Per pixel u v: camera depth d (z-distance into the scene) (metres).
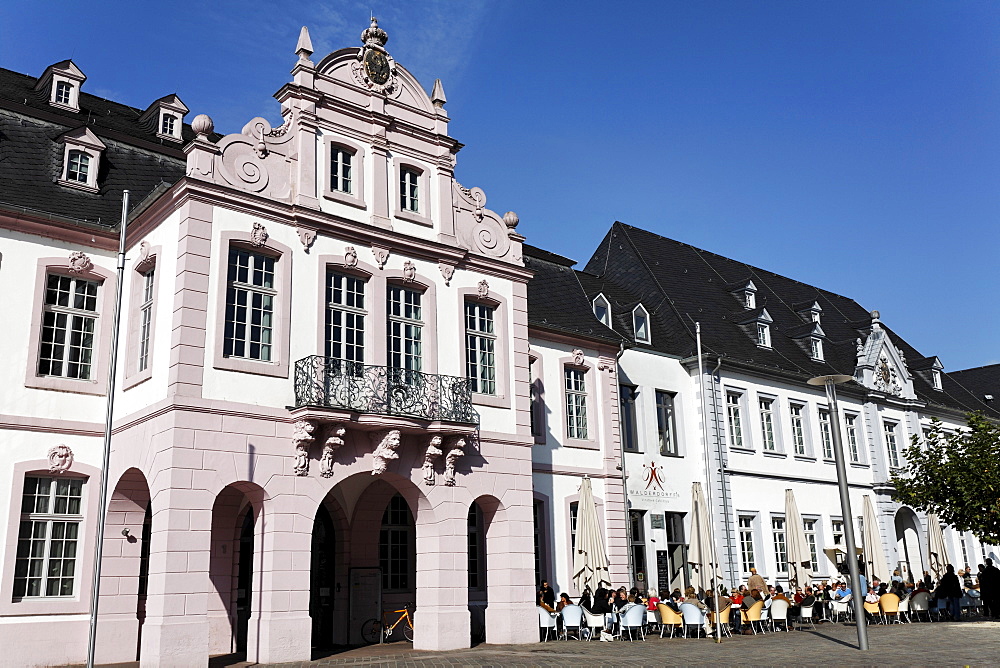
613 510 27.11
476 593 24.19
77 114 24.39
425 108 22.77
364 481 22.12
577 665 16.02
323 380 18.47
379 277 20.45
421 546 20.09
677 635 23.94
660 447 30.78
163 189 18.48
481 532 24.50
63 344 19.64
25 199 19.56
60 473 18.80
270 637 16.83
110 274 20.31
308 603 17.53
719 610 23.78
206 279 17.67
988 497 23.38
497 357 22.64
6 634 17.50
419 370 20.92
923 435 43.06
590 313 29.31
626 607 22.38
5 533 17.89
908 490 25.31
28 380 18.80
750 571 32.06
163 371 17.47
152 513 16.73
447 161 22.73
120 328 19.89
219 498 20.06
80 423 19.19
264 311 18.56
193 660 15.80
